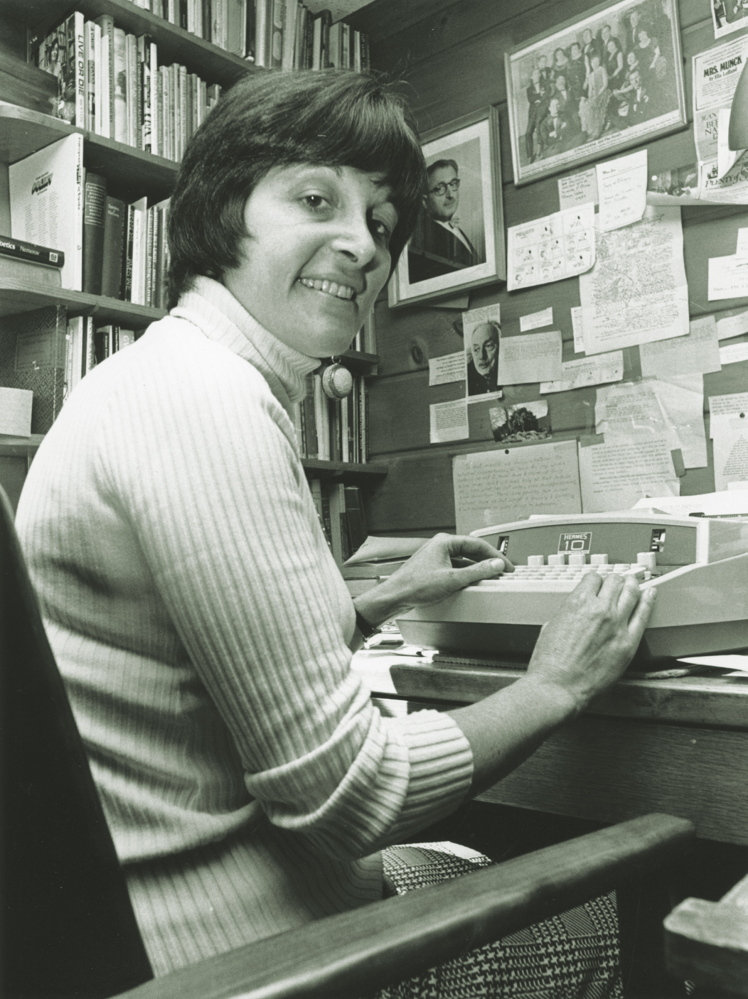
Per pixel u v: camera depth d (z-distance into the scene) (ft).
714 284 6.09
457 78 7.68
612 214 6.63
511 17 7.30
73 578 2.13
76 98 6.04
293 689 1.90
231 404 2.06
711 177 6.08
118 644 2.13
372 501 8.25
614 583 2.72
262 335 2.65
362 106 2.73
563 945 2.48
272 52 7.33
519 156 7.20
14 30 6.51
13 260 5.65
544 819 4.63
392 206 2.98
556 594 2.93
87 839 1.53
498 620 3.13
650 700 2.57
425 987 2.15
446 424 7.70
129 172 6.53
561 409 6.93
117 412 2.08
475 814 4.76
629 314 6.53
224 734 2.17
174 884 2.02
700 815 2.46
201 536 1.90
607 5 6.63
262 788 1.93
